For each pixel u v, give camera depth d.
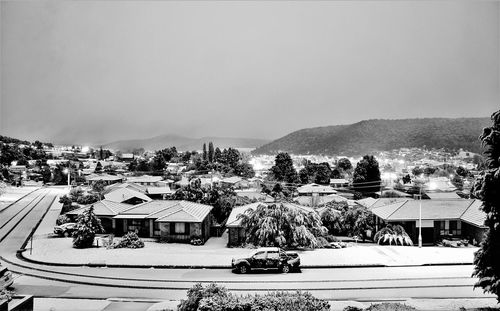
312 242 37.97
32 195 90.81
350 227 49.50
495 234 19.48
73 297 24.31
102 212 48.69
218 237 49.31
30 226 53.09
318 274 28.47
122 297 24.22
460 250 36.47
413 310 17.97
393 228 41.84
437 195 70.00
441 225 41.94
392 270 29.50
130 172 156.62
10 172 140.88
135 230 47.69
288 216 38.84
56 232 46.75
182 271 29.92
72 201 75.25
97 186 97.19
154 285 26.36
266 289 24.89
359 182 101.00
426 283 25.94
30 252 36.88
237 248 39.44
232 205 56.06
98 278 28.36
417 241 42.47
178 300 23.36
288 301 17.42
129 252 37.16
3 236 46.66
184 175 142.62
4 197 86.69
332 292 24.22
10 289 25.91
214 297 18.36
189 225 43.75
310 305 17.20
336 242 42.50
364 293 24.00
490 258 19.53
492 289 19.30
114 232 48.06
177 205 47.69
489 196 19.45
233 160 172.25
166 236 44.06
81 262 32.69
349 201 69.88
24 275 29.53
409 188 96.12
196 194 59.62
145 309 21.92
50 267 31.95
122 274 29.28
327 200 73.44
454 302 21.88
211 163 165.62
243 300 18.05
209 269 30.44
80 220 40.66
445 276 27.64
